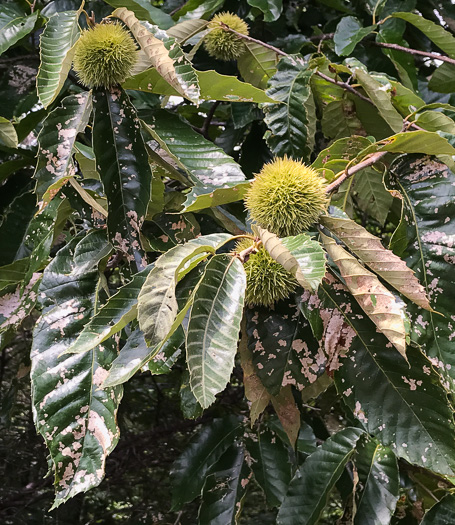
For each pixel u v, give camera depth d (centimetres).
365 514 57
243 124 74
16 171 78
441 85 75
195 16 79
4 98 80
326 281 45
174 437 135
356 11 92
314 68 67
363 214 101
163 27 71
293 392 58
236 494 68
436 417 44
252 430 72
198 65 84
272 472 69
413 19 70
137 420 136
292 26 97
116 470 132
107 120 51
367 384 45
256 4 75
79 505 127
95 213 52
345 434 62
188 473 75
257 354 49
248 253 38
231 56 70
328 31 88
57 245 76
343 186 60
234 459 70
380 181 70
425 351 46
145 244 56
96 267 51
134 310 34
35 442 127
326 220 41
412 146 45
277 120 64
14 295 60
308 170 42
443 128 52
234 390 126
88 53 49
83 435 44
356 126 71
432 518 54
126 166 50
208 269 35
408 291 41
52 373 46
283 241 37
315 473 60
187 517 120
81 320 49
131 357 35
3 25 68
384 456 59
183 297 39
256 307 49
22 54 89
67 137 52
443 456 43
